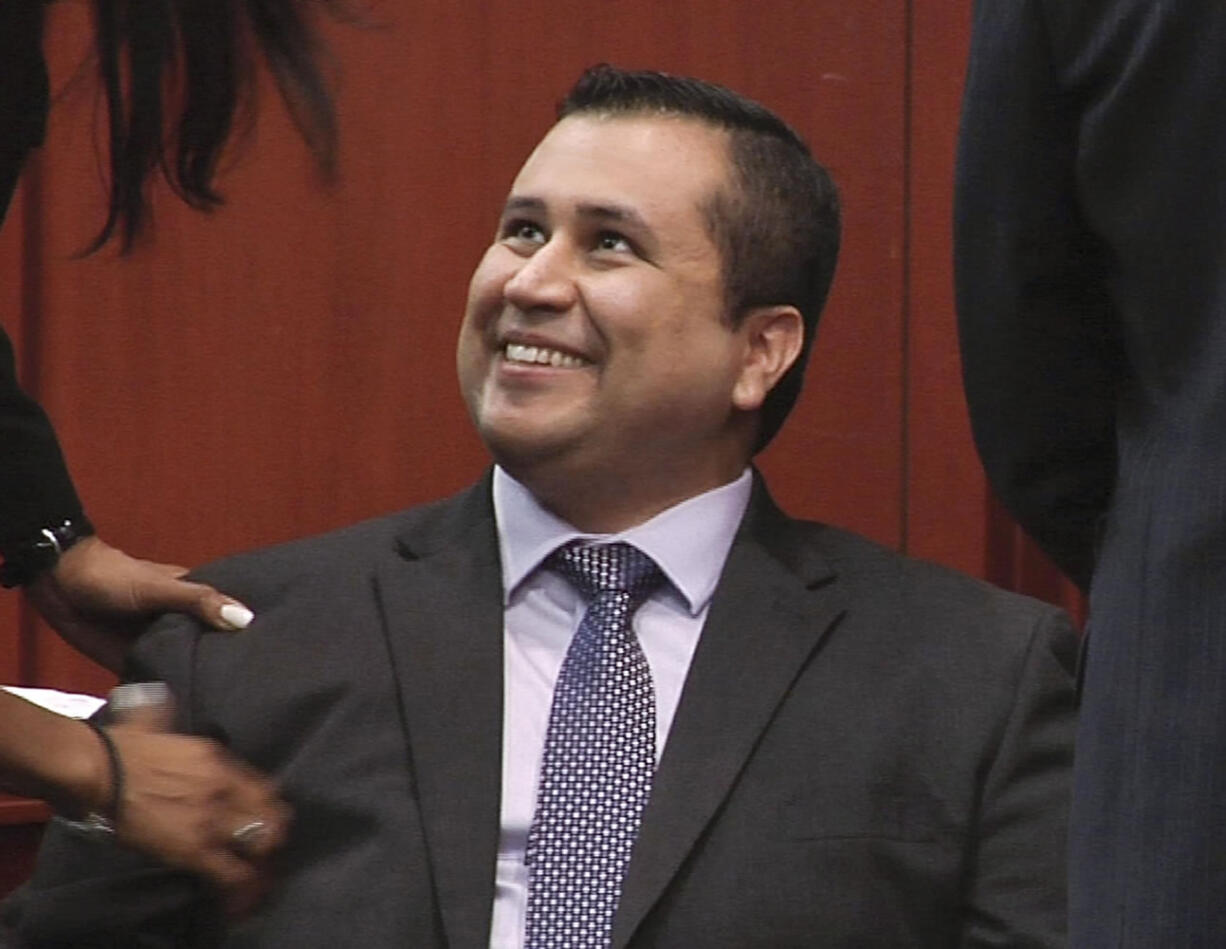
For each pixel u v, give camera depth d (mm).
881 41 10602
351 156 9906
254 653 6703
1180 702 4730
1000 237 5254
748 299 6934
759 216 6938
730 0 10461
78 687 9508
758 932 6258
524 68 10156
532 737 6594
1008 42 5086
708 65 10438
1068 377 5371
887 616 6758
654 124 6949
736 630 6688
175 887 6586
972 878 6469
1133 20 4805
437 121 10031
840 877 6324
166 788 5578
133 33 5590
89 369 9594
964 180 5281
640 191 6801
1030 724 6566
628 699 6582
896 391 10625
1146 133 4820
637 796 6461
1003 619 6777
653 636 6770
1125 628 4848
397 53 9961
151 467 9688
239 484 9812
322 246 9891
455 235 10062
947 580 6910
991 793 6496
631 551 6805
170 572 7203
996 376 5434
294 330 9867
